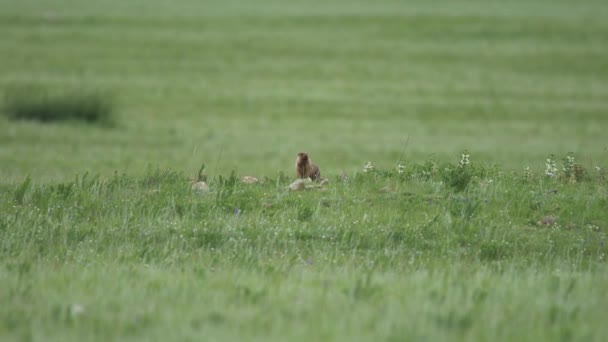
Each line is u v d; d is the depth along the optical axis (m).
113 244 43.59
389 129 180.25
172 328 28.23
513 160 131.00
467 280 36.25
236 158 139.88
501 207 49.59
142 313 29.78
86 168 113.06
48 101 179.50
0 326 28.41
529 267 40.31
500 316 29.98
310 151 151.38
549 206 49.56
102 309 30.45
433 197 51.28
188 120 186.12
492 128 180.75
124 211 47.91
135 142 155.62
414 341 26.98
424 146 156.75
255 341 26.78
